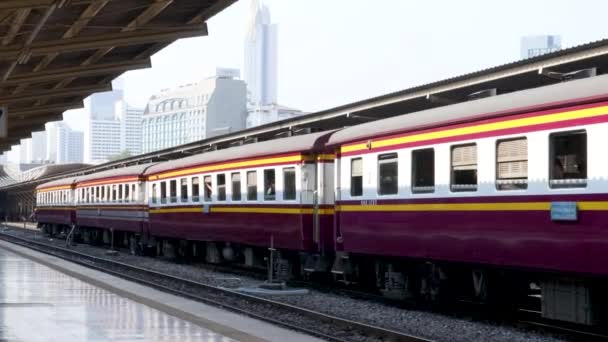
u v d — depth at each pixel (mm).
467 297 16266
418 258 15312
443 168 14344
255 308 16984
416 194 15094
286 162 20078
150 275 24984
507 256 12922
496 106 13109
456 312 15578
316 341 10898
